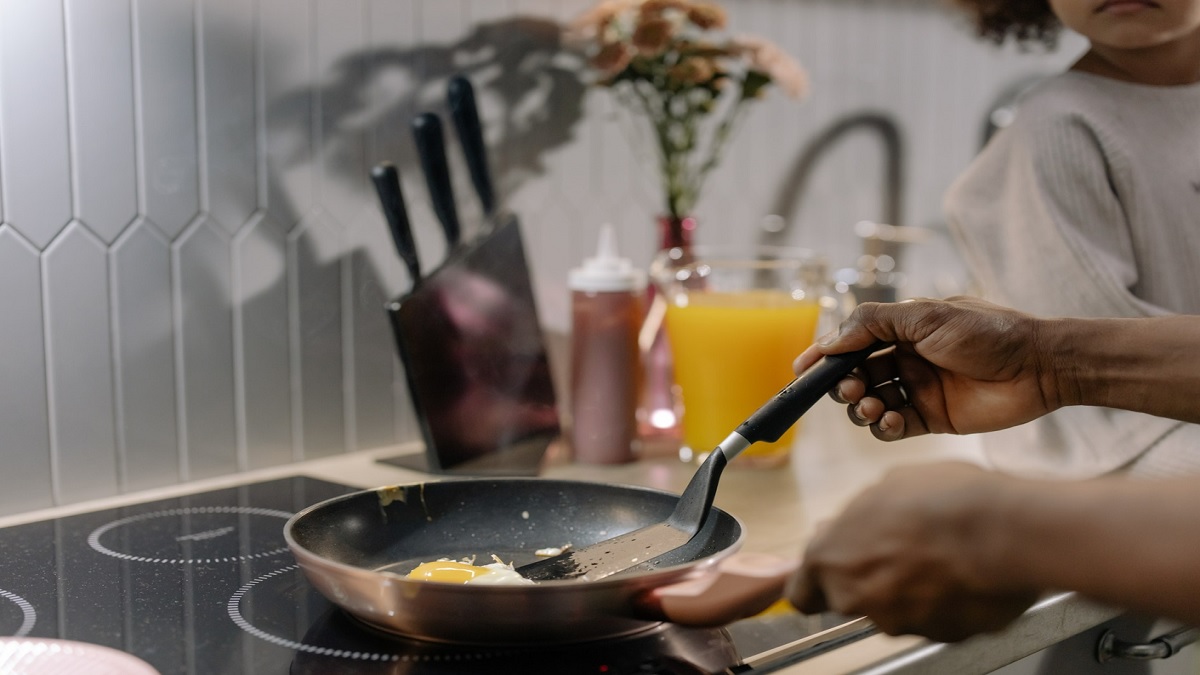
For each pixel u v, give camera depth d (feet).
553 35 4.61
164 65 3.44
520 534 2.96
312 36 3.82
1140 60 4.00
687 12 4.40
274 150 3.76
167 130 3.47
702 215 5.32
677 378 4.19
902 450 4.43
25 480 3.27
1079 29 3.82
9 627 2.35
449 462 3.76
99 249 3.36
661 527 2.74
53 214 3.25
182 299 3.57
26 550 2.91
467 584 2.09
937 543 1.87
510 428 3.97
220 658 2.20
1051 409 3.08
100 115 3.32
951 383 3.18
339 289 4.01
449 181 3.78
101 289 3.38
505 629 2.16
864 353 3.00
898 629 2.01
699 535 2.66
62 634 2.31
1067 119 3.84
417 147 3.71
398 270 4.20
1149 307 3.67
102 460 3.43
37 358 3.27
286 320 3.87
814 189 5.91
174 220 3.52
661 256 4.46
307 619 2.43
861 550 1.95
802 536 3.13
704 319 3.98
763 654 2.27
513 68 4.48
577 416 4.06
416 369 3.65
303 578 2.72
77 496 3.39
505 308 3.95
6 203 3.16
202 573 2.74
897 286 5.65
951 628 1.98
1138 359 2.92
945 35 6.52
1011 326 2.98
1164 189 3.84
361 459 4.07
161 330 3.53
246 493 3.53
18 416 3.25
